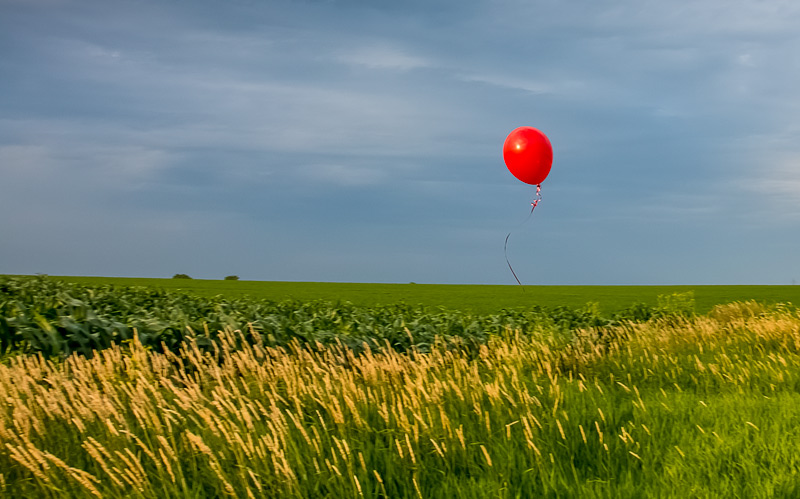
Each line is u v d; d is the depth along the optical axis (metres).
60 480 3.56
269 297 28.02
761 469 4.35
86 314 7.14
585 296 34.16
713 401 6.51
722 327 12.25
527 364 8.62
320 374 6.36
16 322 6.51
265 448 4.03
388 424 4.63
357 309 12.99
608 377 8.34
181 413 4.86
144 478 3.60
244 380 5.95
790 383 7.44
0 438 3.80
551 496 3.94
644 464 4.41
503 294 35.53
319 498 3.65
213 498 3.63
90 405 4.23
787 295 35.56
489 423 4.84
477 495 3.84
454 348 9.82
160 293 15.86
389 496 3.86
